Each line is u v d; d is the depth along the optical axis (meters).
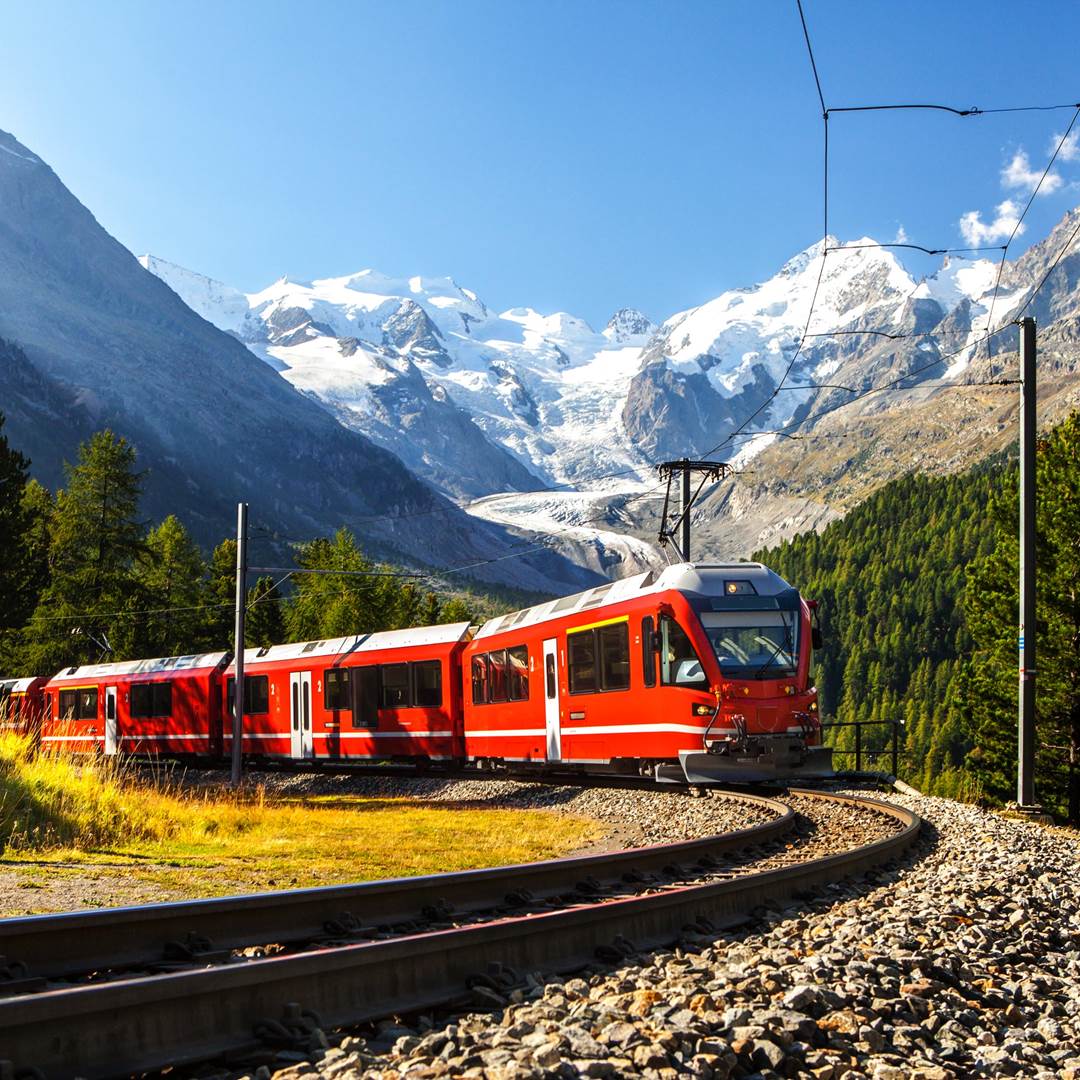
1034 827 18.22
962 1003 6.71
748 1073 5.23
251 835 18.38
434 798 28.20
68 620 73.50
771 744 22.05
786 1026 5.68
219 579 93.12
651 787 23.89
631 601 24.30
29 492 86.44
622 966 7.30
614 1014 5.71
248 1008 5.58
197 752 44.12
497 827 19.81
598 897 10.11
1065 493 45.91
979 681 48.56
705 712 22.14
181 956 7.18
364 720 35.84
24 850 14.70
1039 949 8.66
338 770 37.47
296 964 5.77
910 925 8.85
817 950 7.84
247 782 35.72
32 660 72.81
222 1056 5.25
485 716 30.70
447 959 6.60
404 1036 5.50
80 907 10.34
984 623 49.66
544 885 10.21
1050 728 45.78
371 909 8.55
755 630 22.78
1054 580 45.53
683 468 42.47
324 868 13.88
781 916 9.37
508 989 6.54
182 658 46.56
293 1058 5.23
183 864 13.97
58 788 17.72
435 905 8.94
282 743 39.88
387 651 35.19
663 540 42.38
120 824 17.11
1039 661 45.56
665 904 8.41
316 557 87.75
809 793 20.67
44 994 4.98
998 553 49.47
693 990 6.36
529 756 28.48
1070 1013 6.81
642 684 23.70
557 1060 4.88
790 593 23.56
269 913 7.91
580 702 26.06
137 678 47.78
